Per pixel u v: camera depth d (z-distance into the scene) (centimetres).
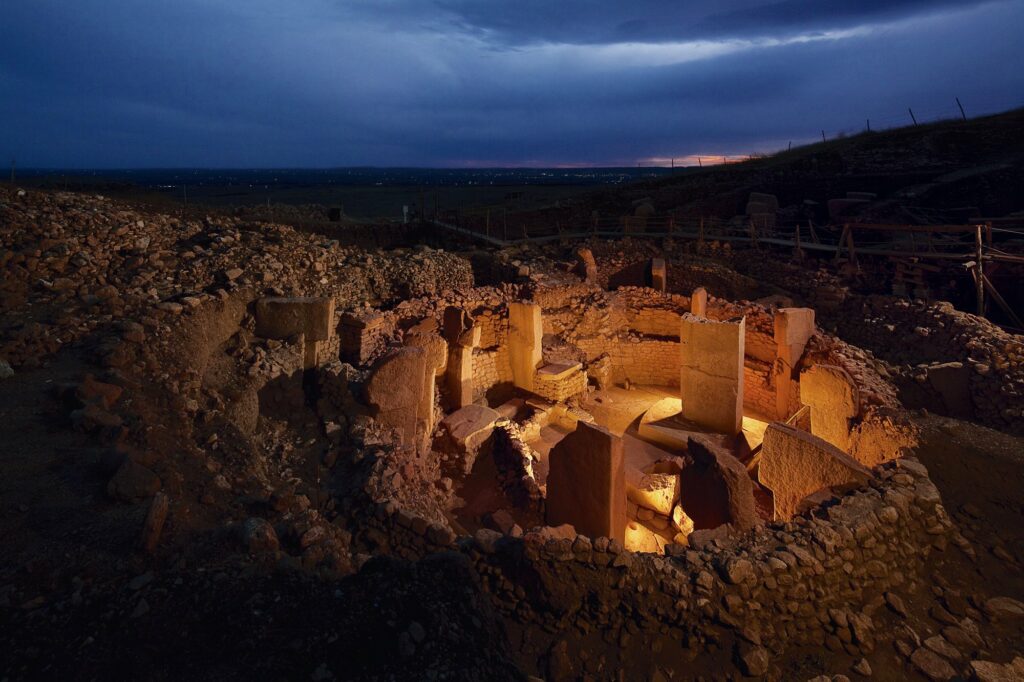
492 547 429
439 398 948
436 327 1023
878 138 2434
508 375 1154
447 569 388
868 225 1443
